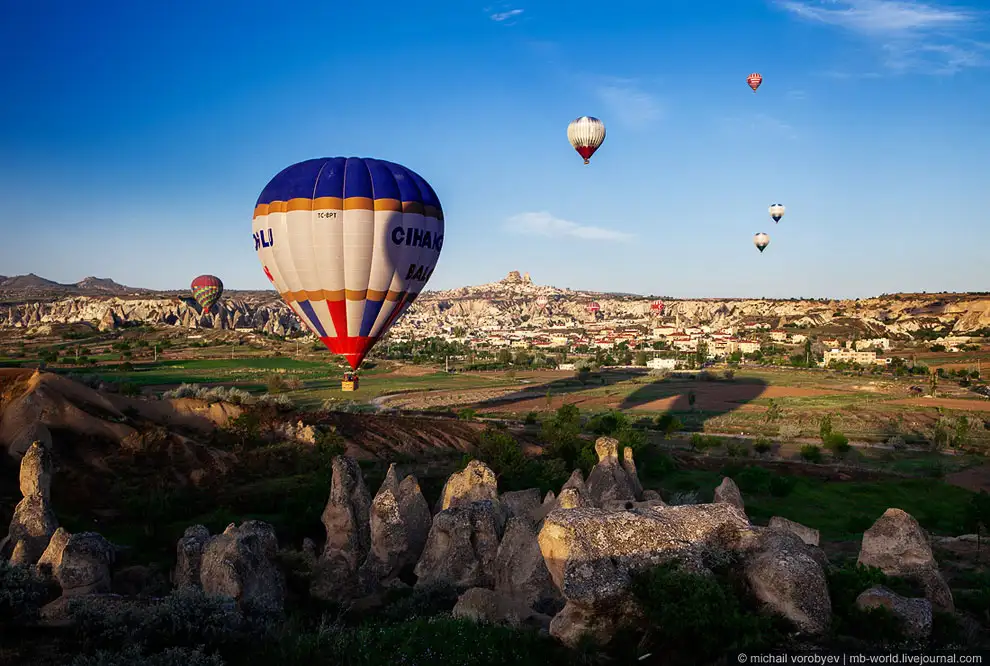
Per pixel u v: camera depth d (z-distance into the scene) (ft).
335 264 145.89
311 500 133.59
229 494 142.10
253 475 156.87
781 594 54.65
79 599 64.90
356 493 102.32
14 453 144.46
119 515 124.26
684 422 334.65
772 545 58.39
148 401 189.57
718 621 51.72
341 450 184.75
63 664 53.11
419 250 152.15
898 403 394.32
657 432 297.94
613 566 56.13
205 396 229.45
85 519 120.47
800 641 52.44
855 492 183.11
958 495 181.27
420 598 80.59
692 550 58.80
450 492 112.68
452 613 69.36
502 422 295.89
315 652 58.90
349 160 149.89
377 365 613.11
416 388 459.32
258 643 61.41
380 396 415.64
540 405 388.37
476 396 427.74
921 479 197.06
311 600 86.69
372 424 217.97
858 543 115.24
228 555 73.05
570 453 208.64
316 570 93.76
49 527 89.25
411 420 232.94
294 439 190.49
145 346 654.94
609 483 132.36
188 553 81.97
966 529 130.82
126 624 58.85
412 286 155.63
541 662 54.54
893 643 53.01
